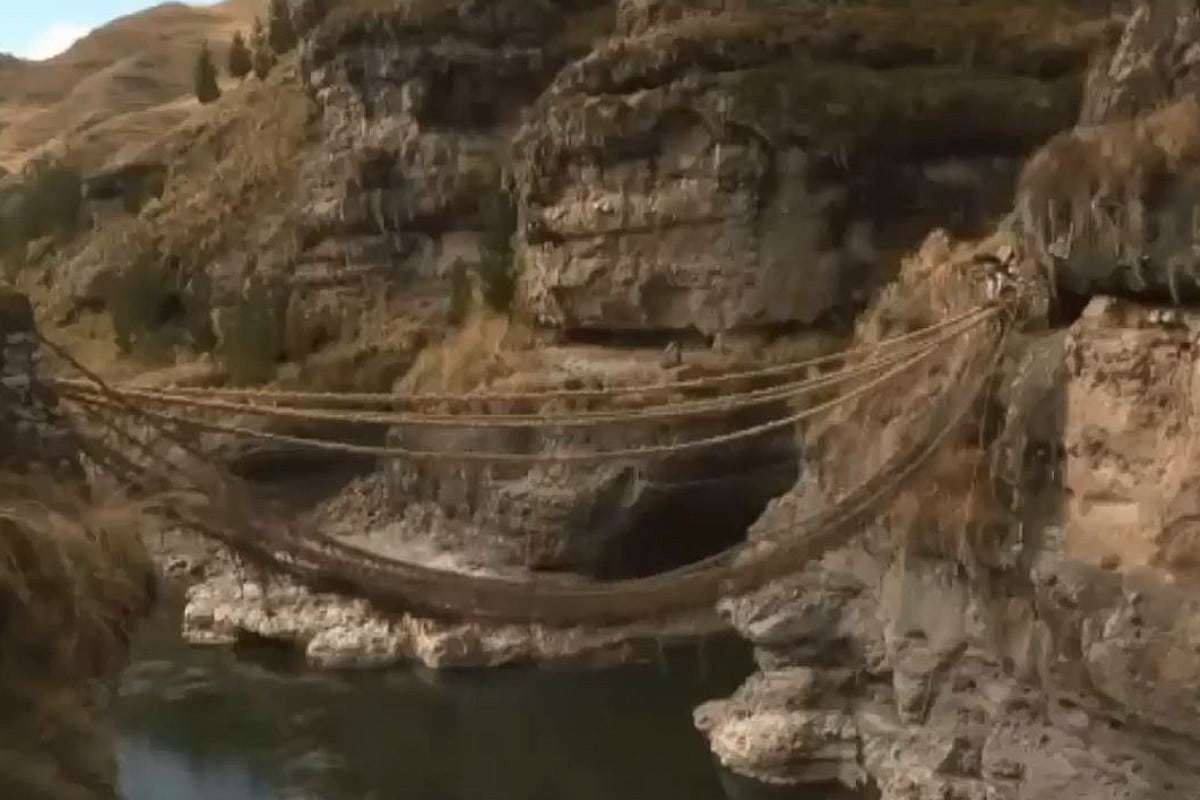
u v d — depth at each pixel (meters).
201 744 46.09
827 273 54.12
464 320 70.38
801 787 37.94
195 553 61.53
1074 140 31.16
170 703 49.84
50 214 104.75
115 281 86.38
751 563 31.62
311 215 79.75
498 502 57.53
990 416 32.41
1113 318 28.72
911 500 34.19
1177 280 27.06
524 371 60.06
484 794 41.62
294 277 79.06
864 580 38.91
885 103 53.34
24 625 17.50
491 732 46.44
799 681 39.19
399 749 45.31
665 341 58.19
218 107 103.12
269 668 53.41
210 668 53.50
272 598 56.88
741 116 53.97
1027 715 30.59
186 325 82.50
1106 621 27.05
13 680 17.22
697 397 53.97
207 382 73.00
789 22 55.75
